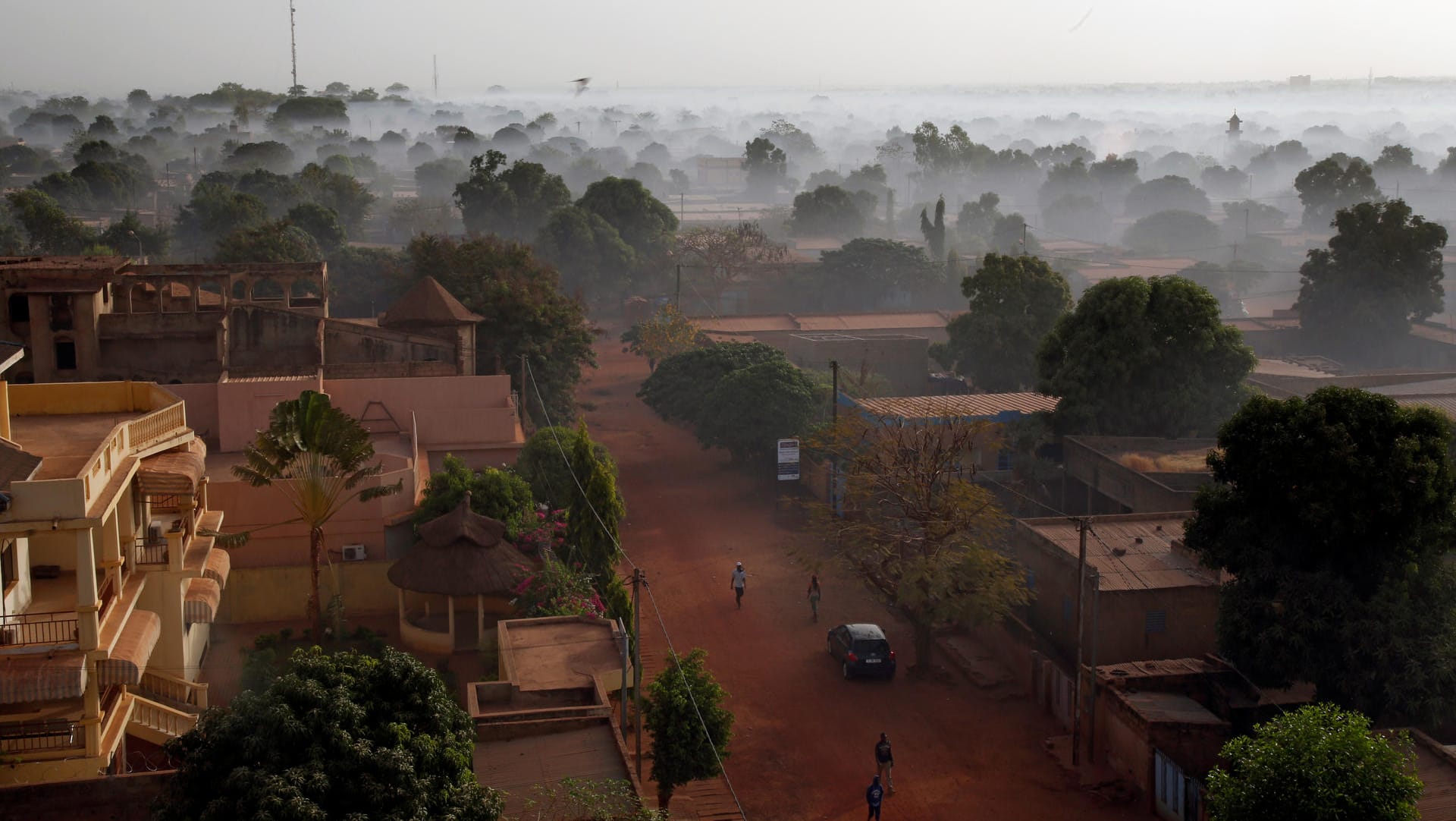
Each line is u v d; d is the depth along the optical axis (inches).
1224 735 1162.6
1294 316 3870.6
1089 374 2037.4
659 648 1555.1
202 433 1835.6
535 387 2442.2
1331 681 1189.1
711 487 2310.5
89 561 914.1
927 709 1395.2
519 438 2036.2
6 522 884.6
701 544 1977.1
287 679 704.4
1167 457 1870.1
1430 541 1176.8
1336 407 1207.6
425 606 1513.3
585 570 1568.7
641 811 839.7
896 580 1544.0
